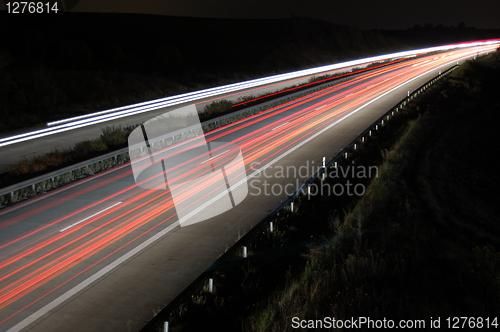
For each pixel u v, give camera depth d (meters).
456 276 8.05
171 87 48.78
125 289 7.76
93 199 13.29
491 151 23.77
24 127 27.48
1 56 32.34
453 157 21.98
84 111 34.19
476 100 39.38
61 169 15.09
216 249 9.44
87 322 6.73
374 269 7.90
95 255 9.21
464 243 11.41
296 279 7.94
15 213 12.14
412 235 10.59
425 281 7.72
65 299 7.43
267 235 9.98
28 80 35.50
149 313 6.98
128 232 10.46
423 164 19.59
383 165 17.38
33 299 7.45
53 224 11.16
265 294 7.54
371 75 57.06
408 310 6.60
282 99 36.81
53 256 9.20
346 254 9.05
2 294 7.62
